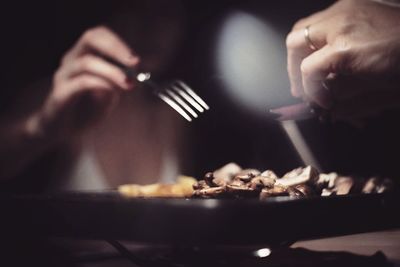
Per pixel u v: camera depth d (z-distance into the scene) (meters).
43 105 0.98
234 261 0.44
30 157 1.05
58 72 0.91
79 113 0.93
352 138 1.07
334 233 0.40
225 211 0.34
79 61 0.85
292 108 0.62
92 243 0.64
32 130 1.00
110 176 1.13
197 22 1.18
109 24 1.15
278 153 0.98
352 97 0.67
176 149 1.13
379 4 0.60
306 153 1.00
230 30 1.16
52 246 0.60
